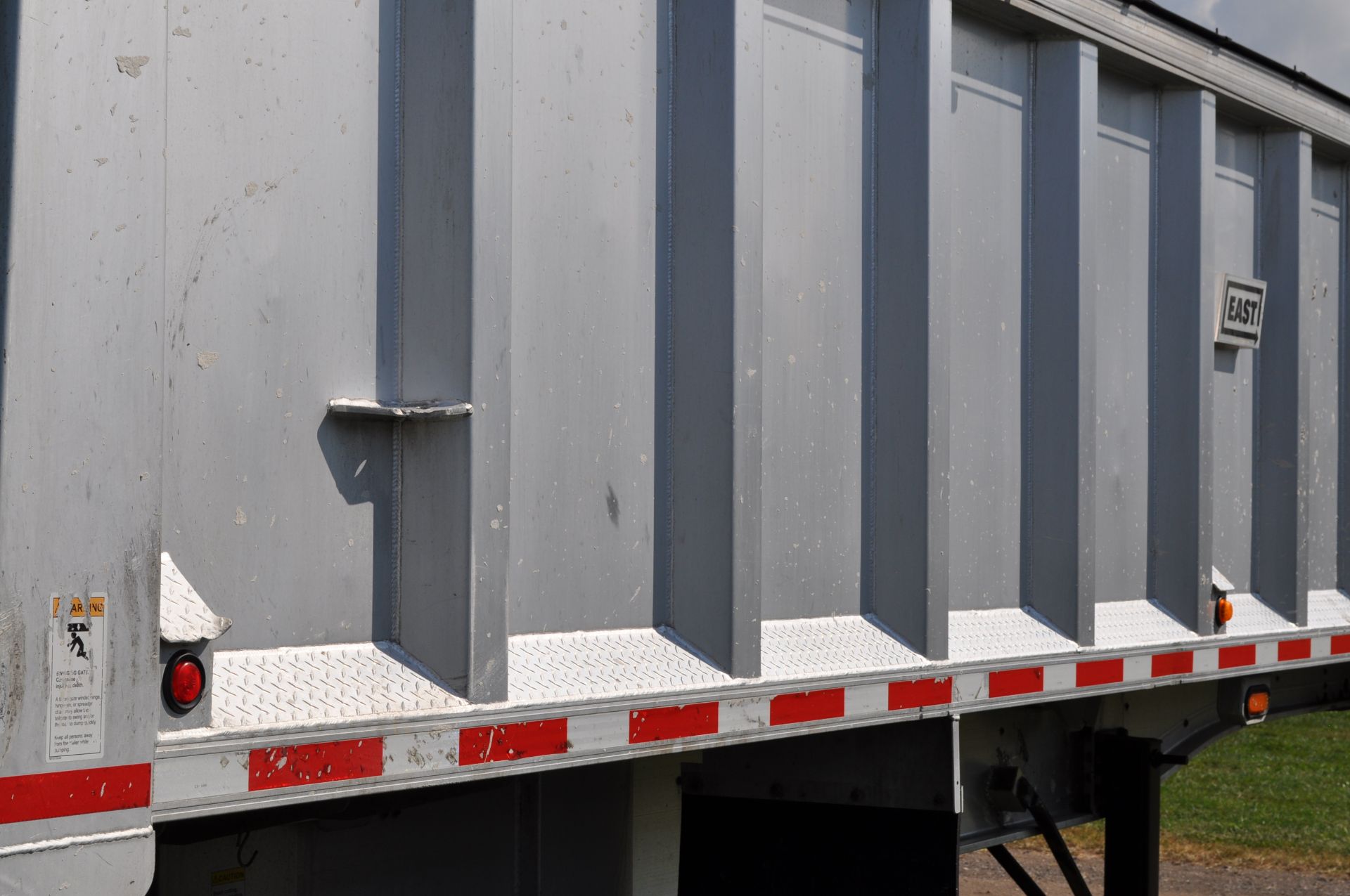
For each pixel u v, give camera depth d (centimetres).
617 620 255
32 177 162
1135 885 429
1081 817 429
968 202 345
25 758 159
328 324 205
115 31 171
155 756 171
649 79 263
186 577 186
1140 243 411
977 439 348
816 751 322
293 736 187
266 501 196
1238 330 434
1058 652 354
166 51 177
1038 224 368
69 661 163
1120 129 401
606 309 253
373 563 212
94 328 168
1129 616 399
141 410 172
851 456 312
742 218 261
